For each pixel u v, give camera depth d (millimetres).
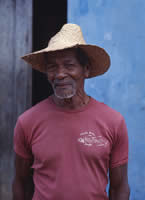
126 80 2006
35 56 1338
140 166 2002
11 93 2039
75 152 1179
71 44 1172
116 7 1982
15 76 2037
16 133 1279
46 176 1205
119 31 1992
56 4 2486
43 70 1510
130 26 1984
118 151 1278
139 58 1989
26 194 1434
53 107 1275
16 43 2027
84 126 1216
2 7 2012
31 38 2029
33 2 2248
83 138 1189
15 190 1363
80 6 2020
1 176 2033
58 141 1189
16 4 2012
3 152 2035
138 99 2004
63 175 1154
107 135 1215
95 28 2010
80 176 1155
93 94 2029
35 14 2398
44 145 1194
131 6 1971
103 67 1421
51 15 2516
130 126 2014
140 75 1997
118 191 1306
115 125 1242
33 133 1239
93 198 1164
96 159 1182
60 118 1232
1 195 2031
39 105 1318
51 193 1160
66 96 1192
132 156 2004
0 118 2033
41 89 2518
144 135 2004
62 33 1237
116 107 2020
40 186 1223
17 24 2020
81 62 1233
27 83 2041
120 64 2006
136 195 2010
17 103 2045
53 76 1213
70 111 1244
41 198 1199
